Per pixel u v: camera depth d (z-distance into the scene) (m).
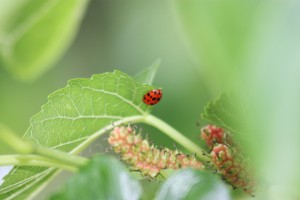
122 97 0.33
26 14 0.39
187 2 0.23
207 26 0.22
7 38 0.40
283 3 0.18
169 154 0.32
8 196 0.33
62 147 0.33
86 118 0.33
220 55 0.22
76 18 0.40
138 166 0.31
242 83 0.18
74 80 0.32
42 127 0.32
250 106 0.17
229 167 0.31
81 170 0.27
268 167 0.16
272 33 0.18
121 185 0.27
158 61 0.36
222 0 0.22
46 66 0.42
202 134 0.32
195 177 0.27
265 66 0.17
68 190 0.26
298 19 0.18
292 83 0.17
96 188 0.26
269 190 0.28
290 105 0.16
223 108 0.31
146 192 0.33
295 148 0.16
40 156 0.29
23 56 0.41
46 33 0.40
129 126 0.32
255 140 0.17
